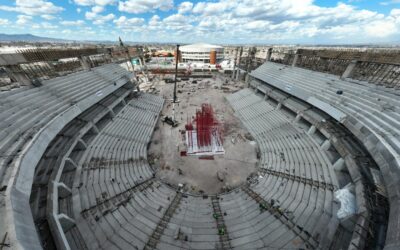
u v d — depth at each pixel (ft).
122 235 61.57
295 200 74.95
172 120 143.84
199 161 106.52
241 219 71.67
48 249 47.70
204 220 71.61
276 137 116.98
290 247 59.21
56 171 65.31
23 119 72.54
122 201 73.20
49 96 93.04
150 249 59.00
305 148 98.89
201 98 198.49
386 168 56.18
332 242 57.00
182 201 80.89
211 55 366.63
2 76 96.17
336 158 87.86
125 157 97.66
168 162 105.09
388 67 104.63
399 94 90.33
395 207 45.42
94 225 61.72
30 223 41.50
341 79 120.67
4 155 55.26
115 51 207.72
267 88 167.53
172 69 307.58
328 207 67.51
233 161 106.93
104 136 105.50
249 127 138.51
